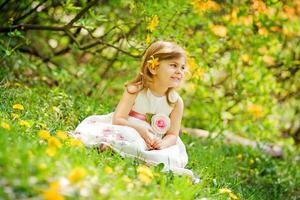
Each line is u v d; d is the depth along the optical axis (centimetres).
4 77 570
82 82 686
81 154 337
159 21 560
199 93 724
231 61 684
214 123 687
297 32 730
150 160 405
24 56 616
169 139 436
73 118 492
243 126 753
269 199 516
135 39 605
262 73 710
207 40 627
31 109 463
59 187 259
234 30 651
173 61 432
